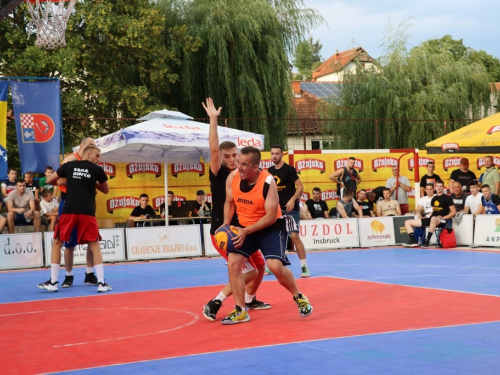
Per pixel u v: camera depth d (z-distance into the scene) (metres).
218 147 6.72
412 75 28.19
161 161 16.27
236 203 6.45
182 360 4.80
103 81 23.44
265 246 6.41
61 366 4.75
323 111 29.22
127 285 9.96
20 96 14.82
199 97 25.06
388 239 16.86
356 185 17.62
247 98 24.48
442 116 27.05
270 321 6.42
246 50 24.52
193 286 9.62
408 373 4.27
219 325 6.29
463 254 13.77
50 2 13.67
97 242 9.41
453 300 7.50
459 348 5.00
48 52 22.12
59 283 10.48
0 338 6.00
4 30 23.28
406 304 7.29
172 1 25.50
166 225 15.30
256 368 4.49
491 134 15.73
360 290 8.54
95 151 9.41
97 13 22.50
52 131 15.02
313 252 15.59
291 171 10.04
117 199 16.84
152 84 24.42
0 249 13.48
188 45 24.00
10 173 15.09
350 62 29.34
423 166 19.66
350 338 5.46
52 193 15.23
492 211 15.72
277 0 26.45
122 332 6.08
